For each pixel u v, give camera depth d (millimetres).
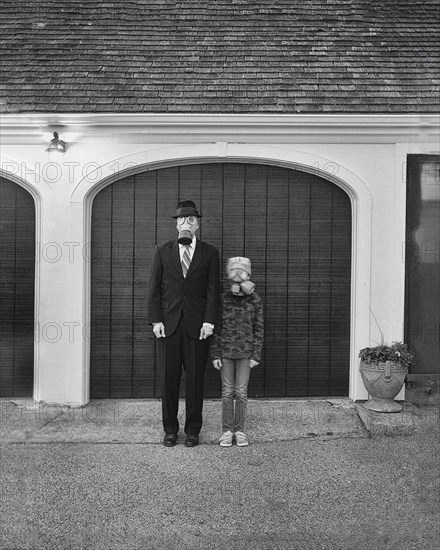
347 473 3811
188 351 4191
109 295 5258
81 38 5719
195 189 5242
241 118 4957
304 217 5285
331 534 3109
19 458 3955
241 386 4293
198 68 5406
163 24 5953
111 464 3941
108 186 5219
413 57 5613
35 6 6152
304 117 4965
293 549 2953
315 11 6223
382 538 3057
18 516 3252
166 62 5469
